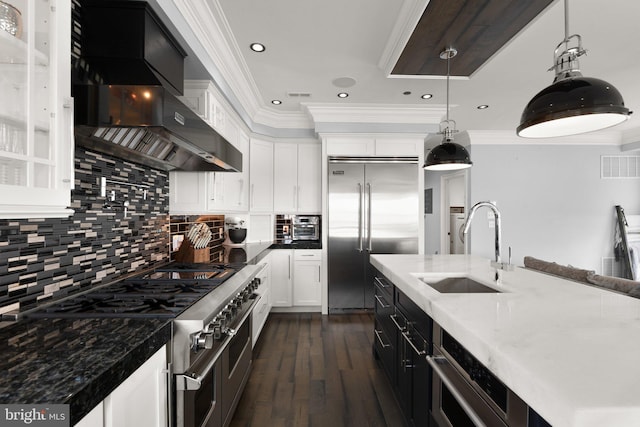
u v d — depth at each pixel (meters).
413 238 3.93
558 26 2.14
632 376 0.68
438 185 6.17
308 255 3.98
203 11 1.96
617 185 5.08
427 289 1.50
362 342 3.07
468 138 5.06
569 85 1.17
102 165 1.65
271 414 1.97
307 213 4.27
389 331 2.21
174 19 1.72
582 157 5.07
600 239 5.09
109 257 1.72
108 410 0.79
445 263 2.30
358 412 1.99
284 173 4.27
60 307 1.26
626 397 0.60
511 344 0.85
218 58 2.38
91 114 1.23
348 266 3.94
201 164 2.25
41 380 0.70
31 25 0.89
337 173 3.92
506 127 4.71
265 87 3.24
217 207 2.71
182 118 1.45
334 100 3.60
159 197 2.29
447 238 6.02
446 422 1.27
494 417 0.92
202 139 1.71
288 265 3.97
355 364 2.62
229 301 1.55
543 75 2.90
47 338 0.96
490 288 1.66
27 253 1.22
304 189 4.28
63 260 1.40
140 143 1.64
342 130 3.86
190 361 1.19
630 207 5.09
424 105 3.71
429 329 1.44
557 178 5.07
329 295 3.94
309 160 4.29
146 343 0.96
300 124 4.20
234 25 2.16
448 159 2.26
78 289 1.49
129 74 1.62
